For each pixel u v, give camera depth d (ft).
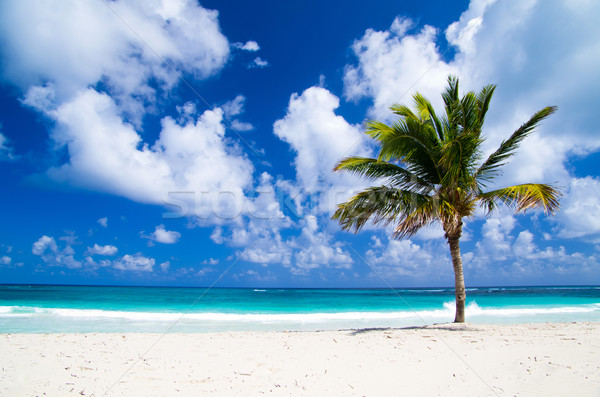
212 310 63.87
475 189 29.73
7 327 34.63
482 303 82.12
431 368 14.62
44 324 37.17
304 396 11.29
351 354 17.44
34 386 12.41
